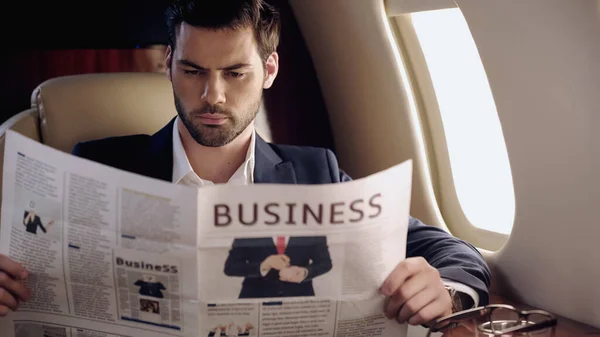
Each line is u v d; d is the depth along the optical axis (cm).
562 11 124
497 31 141
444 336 117
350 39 196
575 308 143
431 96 181
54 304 108
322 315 104
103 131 159
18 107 193
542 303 151
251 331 103
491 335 99
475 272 131
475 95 170
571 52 127
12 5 187
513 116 147
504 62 143
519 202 153
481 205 175
